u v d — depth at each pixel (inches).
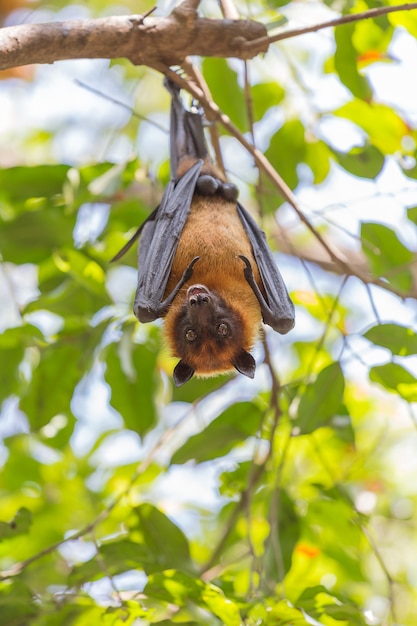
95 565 357.4
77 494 530.3
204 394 411.2
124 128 630.5
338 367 375.9
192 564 374.6
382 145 438.6
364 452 522.9
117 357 414.3
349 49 400.8
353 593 504.1
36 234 428.1
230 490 443.5
